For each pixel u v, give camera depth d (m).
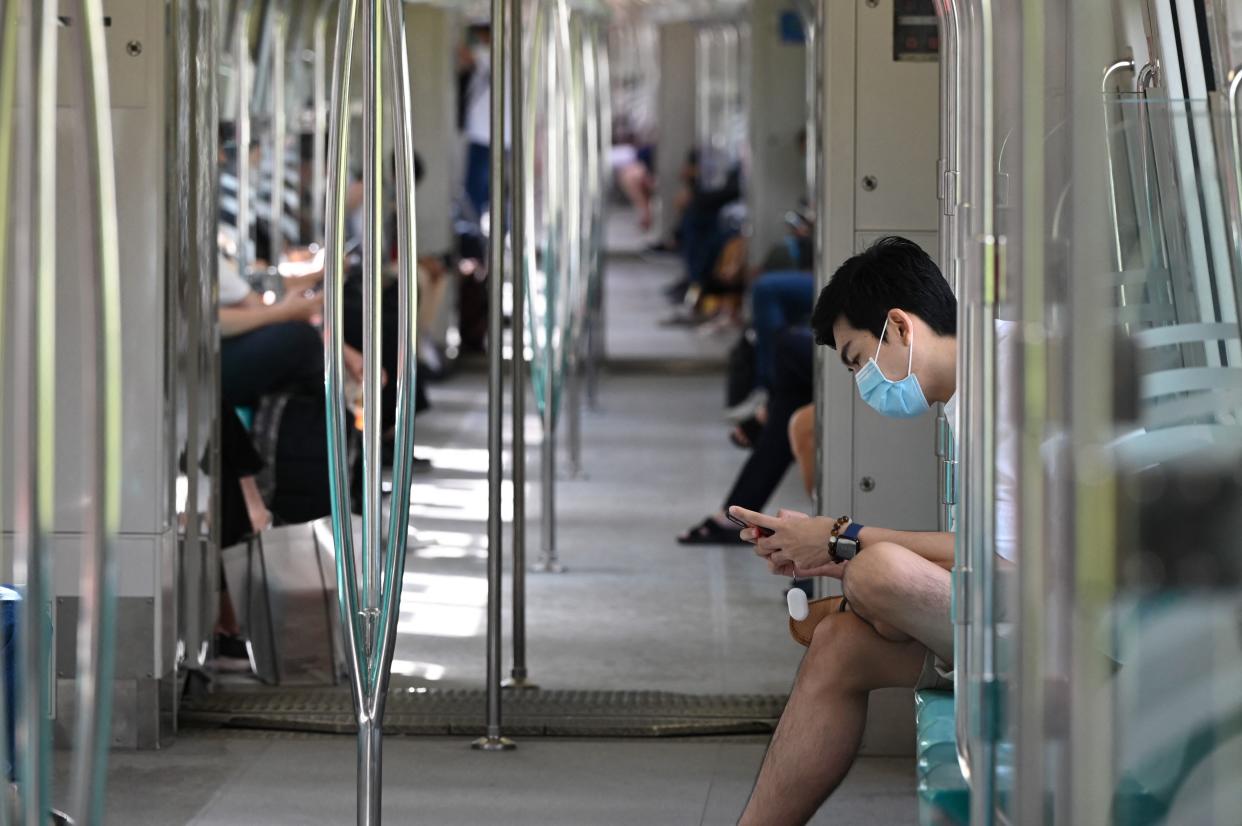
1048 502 4.50
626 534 14.89
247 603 10.09
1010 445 4.99
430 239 23.81
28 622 4.28
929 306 6.83
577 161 15.58
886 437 8.94
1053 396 4.46
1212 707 4.66
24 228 4.22
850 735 6.80
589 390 21.83
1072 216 4.43
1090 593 4.51
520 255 9.84
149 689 8.81
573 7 15.30
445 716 9.34
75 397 8.55
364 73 6.57
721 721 9.33
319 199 17.81
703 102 36.44
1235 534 4.67
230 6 14.85
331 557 10.16
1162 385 5.07
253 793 8.20
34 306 4.22
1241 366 5.14
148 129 8.63
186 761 8.69
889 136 8.85
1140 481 4.64
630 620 11.87
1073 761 4.56
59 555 8.58
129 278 8.67
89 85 4.24
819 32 8.98
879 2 8.82
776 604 12.39
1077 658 4.54
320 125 17.67
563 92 14.08
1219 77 6.58
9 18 4.43
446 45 23.58
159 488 8.70
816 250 9.14
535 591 12.74
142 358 8.68
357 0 6.88
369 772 6.65
